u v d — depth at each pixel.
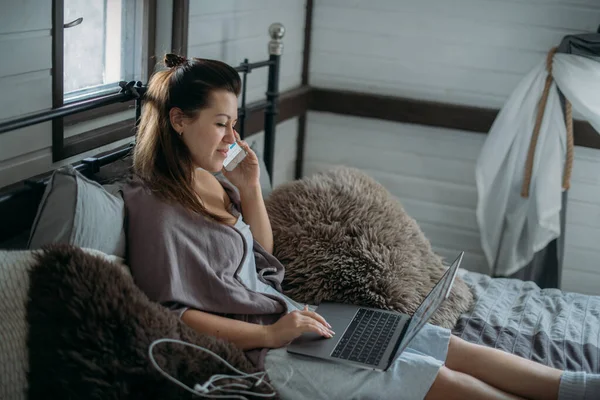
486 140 3.08
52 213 1.53
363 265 2.04
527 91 2.99
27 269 1.40
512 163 2.99
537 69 2.98
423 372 1.59
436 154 3.37
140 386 1.35
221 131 1.74
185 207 1.68
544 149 2.97
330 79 3.46
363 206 2.20
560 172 2.95
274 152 3.25
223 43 2.70
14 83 1.72
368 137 3.46
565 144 2.97
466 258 3.43
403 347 1.61
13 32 1.69
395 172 3.46
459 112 3.25
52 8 1.80
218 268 1.71
